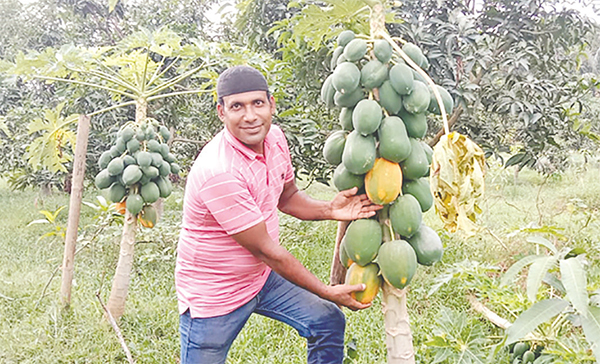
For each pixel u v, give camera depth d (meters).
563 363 2.75
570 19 5.10
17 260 6.32
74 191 4.55
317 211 2.74
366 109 1.87
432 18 4.87
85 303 4.84
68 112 7.78
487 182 11.80
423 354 3.66
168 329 4.34
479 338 3.16
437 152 1.85
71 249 4.61
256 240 2.24
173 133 8.48
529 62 5.17
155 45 4.29
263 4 5.42
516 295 3.60
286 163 2.62
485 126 5.76
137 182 4.56
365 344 3.84
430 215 8.32
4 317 4.58
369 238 2.00
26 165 8.69
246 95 2.21
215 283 2.48
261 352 3.83
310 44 4.09
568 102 5.65
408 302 4.65
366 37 2.07
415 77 2.02
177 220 7.86
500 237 6.41
